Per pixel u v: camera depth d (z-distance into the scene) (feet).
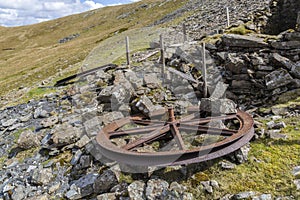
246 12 63.67
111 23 293.43
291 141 22.40
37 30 350.84
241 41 36.86
